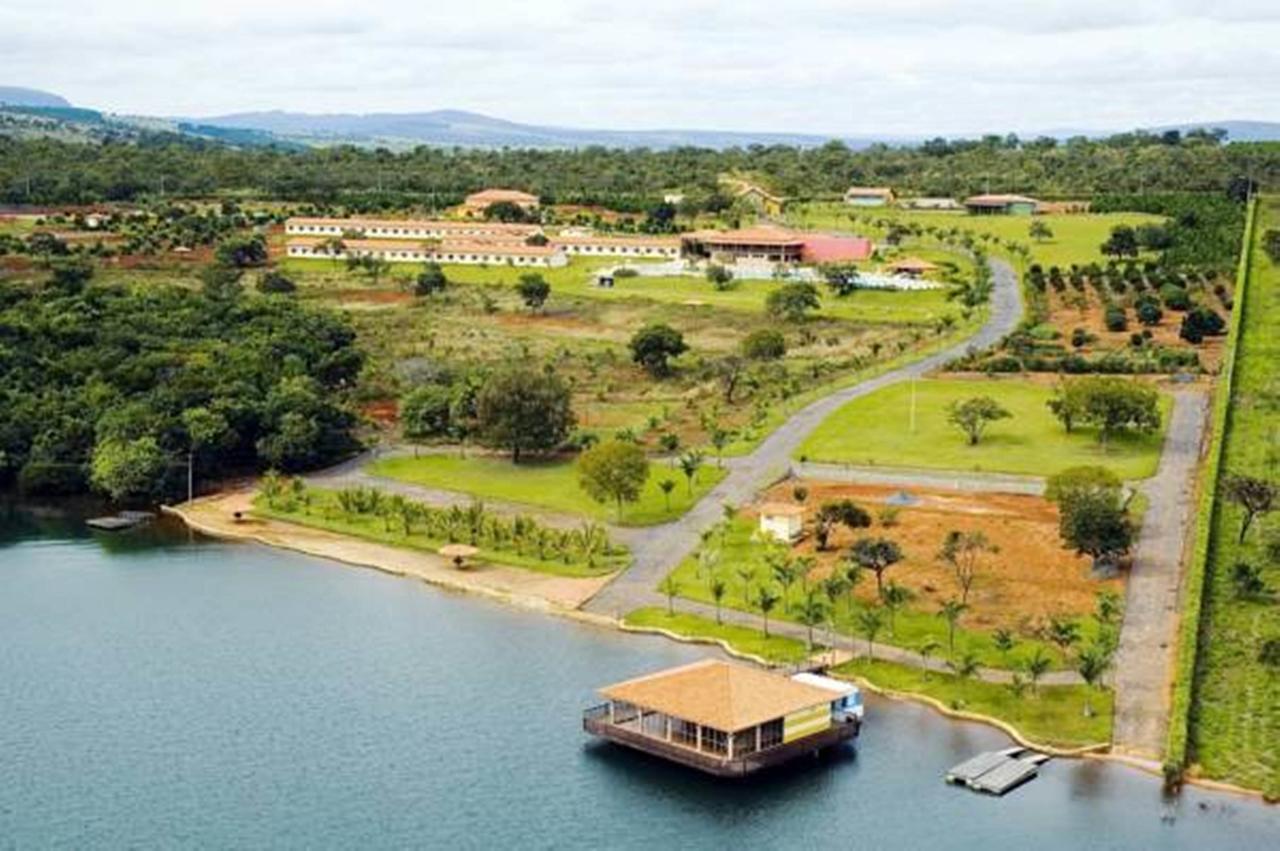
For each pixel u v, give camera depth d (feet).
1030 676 458.50
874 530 587.27
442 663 499.51
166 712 463.01
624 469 620.49
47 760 430.20
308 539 650.02
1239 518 563.07
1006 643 467.93
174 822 394.52
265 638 525.75
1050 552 556.10
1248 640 468.75
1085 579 530.27
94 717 459.32
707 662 450.71
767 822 390.63
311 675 490.90
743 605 535.60
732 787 410.11
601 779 416.87
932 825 385.50
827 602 525.75
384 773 421.18
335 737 444.14
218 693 477.36
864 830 385.29
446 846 381.81
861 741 432.25
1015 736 428.15
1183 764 401.08
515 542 616.80
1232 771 401.90
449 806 402.11
